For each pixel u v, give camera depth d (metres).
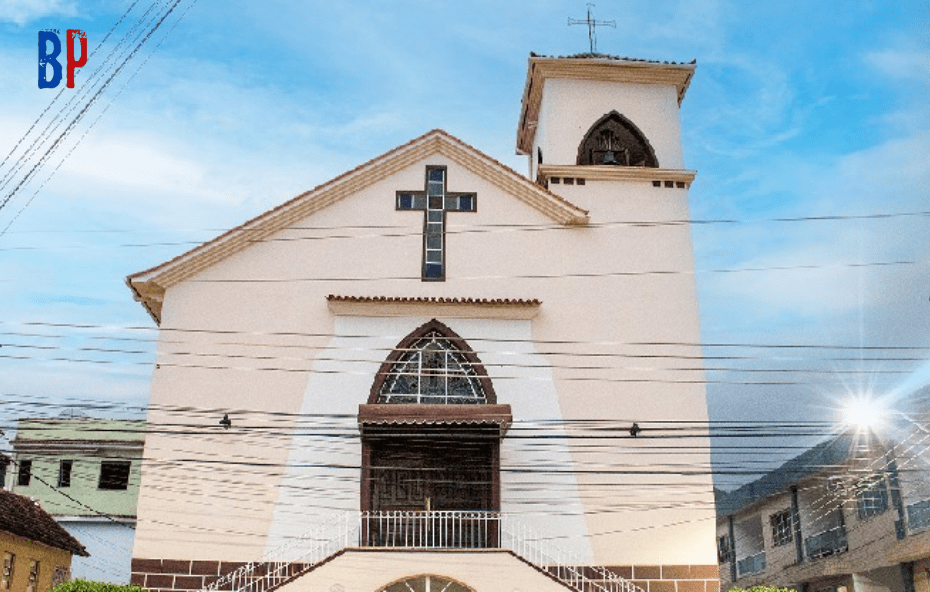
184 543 22.03
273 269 24.59
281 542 22.19
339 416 23.38
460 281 25.06
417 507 22.92
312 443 23.11
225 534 22.17
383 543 22.16
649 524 23.12
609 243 26.03
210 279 24.34
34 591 30.70
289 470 22.83
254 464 22.83
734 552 44.28
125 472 38.88
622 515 23.16
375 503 22.86
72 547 33.34
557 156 28.23
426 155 26.19
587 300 25.23
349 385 23.69
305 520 22.39
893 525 30.72
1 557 27.94
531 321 24.81
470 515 22.75
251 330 23.98
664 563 22.84
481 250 25.45
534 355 24.45
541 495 23.19
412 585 20.25
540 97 30.42
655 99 29.34
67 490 38.28
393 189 25.81
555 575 22.05
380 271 24.92
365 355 23.98
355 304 24.17
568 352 24.61
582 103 29.05
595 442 23.78
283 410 23.34
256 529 22.27
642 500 23.33
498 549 20.52
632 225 26.42
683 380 24.58
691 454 23.83
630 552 22.86
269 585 21.61
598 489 23.33
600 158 28.77
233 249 24.66
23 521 30.09
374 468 22.75
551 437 23.70
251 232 24.78
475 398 23.89
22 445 38.62
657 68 29.19
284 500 22.53
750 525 43.59
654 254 26.11
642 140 28.72
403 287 24.84
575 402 24.11
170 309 23.94
